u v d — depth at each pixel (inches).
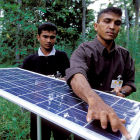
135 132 32.1
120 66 73.4
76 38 272.1
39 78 74.7
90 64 70.2
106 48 68.9
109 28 64.5
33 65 112.1
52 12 207.6
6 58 264.4
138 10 542.9
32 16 175.5
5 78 72.5
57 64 114.8
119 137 29.8
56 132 89.4
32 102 45.0
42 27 108.1
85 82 46.5
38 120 46.0
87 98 39.8
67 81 52.6
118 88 70.1
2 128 123.1
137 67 318.0
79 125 33.4
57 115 37.6
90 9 338.6
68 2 254.4
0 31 196.2
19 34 192.5
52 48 115.6
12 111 144.9
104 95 55.6
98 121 35.2
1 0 182.7
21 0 193.6
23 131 112.5
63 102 46.0
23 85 62.1
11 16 177.2
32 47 197.6
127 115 39.9
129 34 339.0
